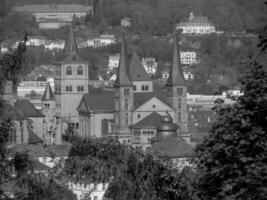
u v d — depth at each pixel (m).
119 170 80.56
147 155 81.00
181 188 79.81
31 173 83.06
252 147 77.38
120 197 79.94
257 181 76.12
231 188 76.56
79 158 81.56
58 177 82.44
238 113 78.81
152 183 80.12
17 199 81.88
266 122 77.88
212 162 78.56
